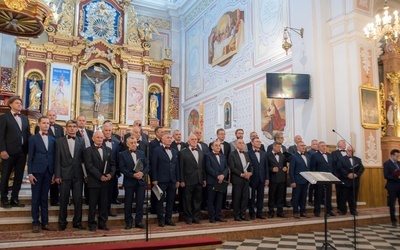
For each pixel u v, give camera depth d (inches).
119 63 599.2
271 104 422.0
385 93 409.4
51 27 557.3
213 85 556.1
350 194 292.5
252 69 464.1
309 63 367.2
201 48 599.8
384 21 291.7
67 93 550.9
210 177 250.4
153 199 254.8
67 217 230.4
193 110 611.5
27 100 535.2
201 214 265.7
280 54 414.9
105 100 588.7
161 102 628.1
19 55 533.0
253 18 468.1
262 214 273.3
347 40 356.2
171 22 678.5
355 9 356.2
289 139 389.4
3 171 220.8
